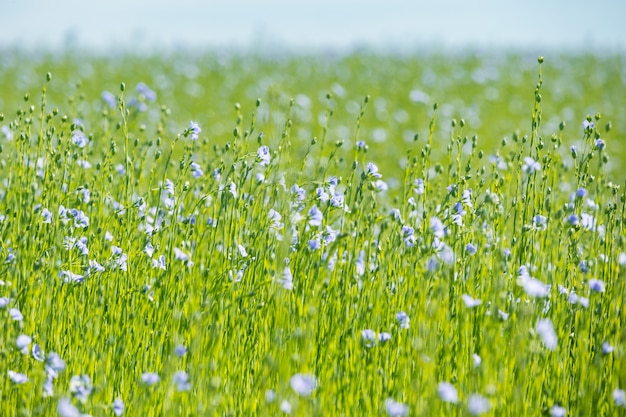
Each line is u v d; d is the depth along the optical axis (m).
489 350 6.23
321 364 6.52
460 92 27.42
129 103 11.58
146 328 6.68
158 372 6.45
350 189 7.95
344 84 28.05
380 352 6.48
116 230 7.78
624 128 21.69
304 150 9.20
